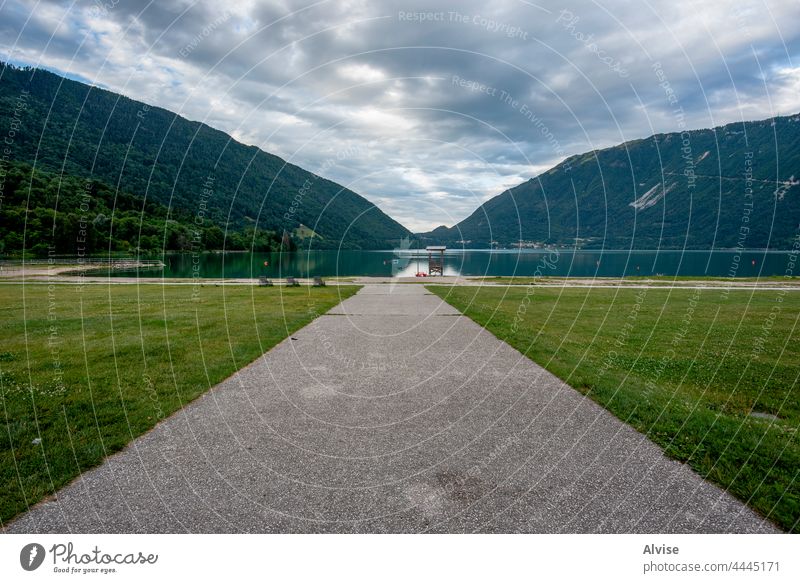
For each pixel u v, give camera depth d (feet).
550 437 17.63
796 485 13.93
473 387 23.79
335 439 17.39
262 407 20.68
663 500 13.46
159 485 14.07
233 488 13.98
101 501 13.26
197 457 15.85
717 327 41.01
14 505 12.93
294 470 15.05
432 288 81.35
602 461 15.70
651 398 21.58
